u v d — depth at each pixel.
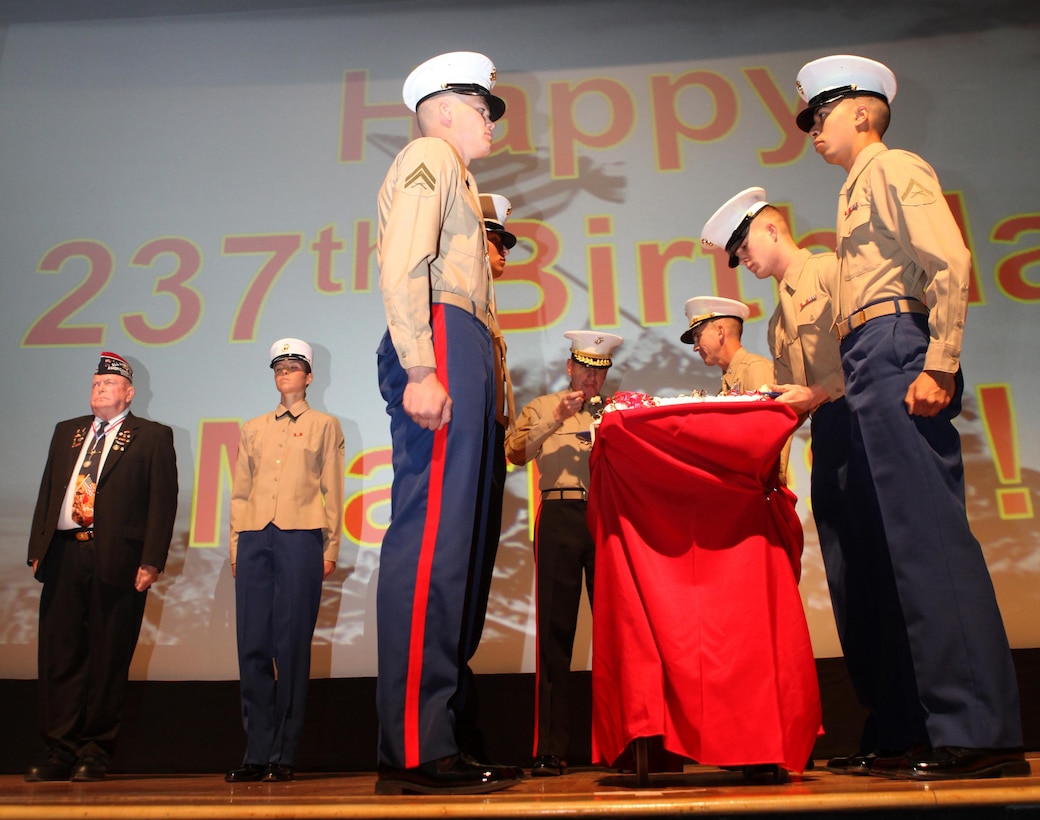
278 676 2.88
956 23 3.99
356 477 3.60
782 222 2.52
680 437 1.66
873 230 1.87
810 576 3.34
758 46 4.09
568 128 4.02
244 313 3.81
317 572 3.00
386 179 1.79
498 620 3.39
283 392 3.30
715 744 1.55
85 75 4.18
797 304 2.36
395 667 1.48
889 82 2.10
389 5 4.27
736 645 1.60
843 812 1.21
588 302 3.76
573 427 3.02
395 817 1.22
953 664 1.56
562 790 1.50
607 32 4.17
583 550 2.87
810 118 2.13
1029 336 3.54
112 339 3.77
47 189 4.00
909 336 1.77
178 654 3.38
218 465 3.62
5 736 3.27
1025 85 3.88
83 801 1.44
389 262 1.58
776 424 1.64
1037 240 3.65
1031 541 3.31
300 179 4.00
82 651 2.92
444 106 1.90
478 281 1.73
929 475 1.67
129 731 3.25
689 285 3.75
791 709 1.60
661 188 3.90
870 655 2.09
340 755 3.19
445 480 1.58
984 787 1.29
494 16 4.23
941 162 3.80
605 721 1.69
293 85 4.16
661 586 1.66
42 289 3.84
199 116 4.11
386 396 1.73
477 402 1.62
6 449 3.63
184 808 1.26
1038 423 3.43
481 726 3.19
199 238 3.92
